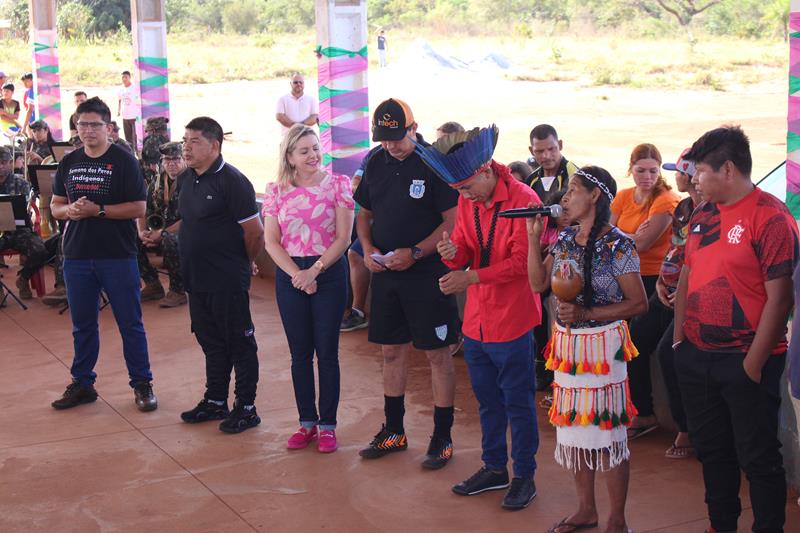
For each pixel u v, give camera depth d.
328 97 9.38
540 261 4.27
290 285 5.41
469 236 4.70
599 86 30.66
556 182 6.23
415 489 4.97
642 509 4.66
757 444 3.94
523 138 21.56
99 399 6.52
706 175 3.87
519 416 4.68
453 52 38.12
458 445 5.57
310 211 5.32
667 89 29.31
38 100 18.14
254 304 9.13
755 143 19.81
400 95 29.88
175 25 47.72
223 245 5.72
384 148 5.17
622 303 4.08
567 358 4.15
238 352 5.86
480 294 4.62
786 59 32.53
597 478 5.05
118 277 6.15
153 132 10.31
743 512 4.61
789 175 5.10
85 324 6.31
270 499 4.89
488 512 4.68
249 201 5.70
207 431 5.89
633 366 5.53
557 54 35.25
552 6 41.75
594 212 4.11
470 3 42.97
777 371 3.95
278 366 7.22
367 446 5.58
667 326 5.41
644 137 21.34
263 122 26.39
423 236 5.09
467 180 4.49
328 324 5.42
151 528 4.59
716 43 36.44
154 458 5.45
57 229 11.18
